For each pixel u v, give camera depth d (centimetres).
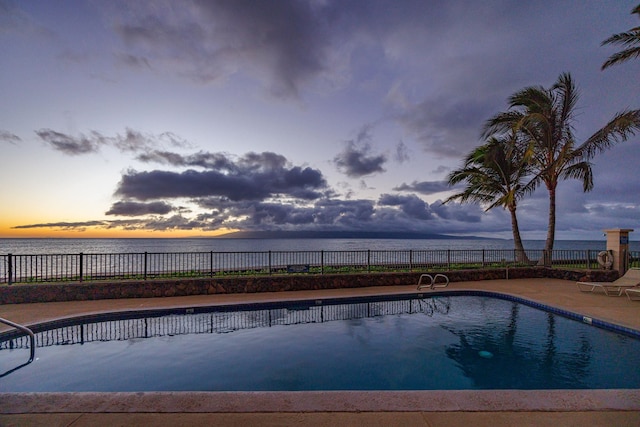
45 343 650
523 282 1252
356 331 746
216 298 958
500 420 288
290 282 1094
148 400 318
